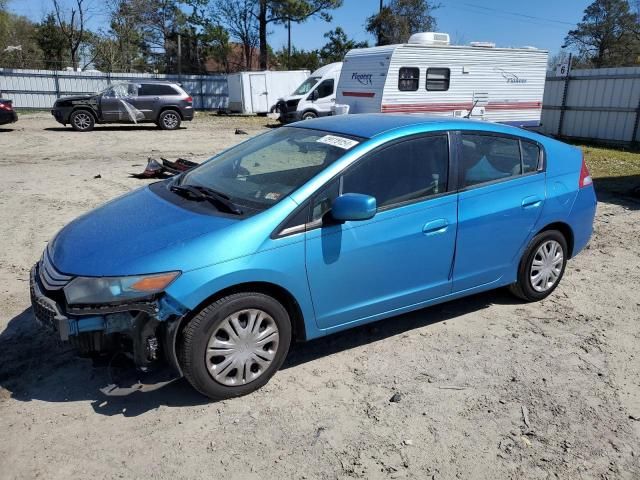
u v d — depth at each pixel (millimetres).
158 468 2756
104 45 41312
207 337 3119
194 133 19297
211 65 46375
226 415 3176
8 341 3938
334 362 3777
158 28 42219
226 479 2695
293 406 3275
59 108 18969
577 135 18750
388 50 14250
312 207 3373
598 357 3926
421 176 3820
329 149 3727
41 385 3432
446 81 15055
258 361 3344
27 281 5043
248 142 4516
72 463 2775
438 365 3764
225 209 3404
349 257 3494
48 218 7184
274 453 2879
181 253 3041
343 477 2729
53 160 12328
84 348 3076
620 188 10141
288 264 3266
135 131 19562
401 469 2791
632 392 3508
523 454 2918
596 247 6484
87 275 3021
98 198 8367
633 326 4418
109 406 3236
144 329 3027
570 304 4805
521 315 4562
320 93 20375
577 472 2797
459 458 2879
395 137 3748
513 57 15812
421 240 3779
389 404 3316
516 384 3557
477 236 4078
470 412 3258
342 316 3625
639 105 16703
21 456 2812
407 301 3904
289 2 34531
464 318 4488
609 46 53531
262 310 3275
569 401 3391
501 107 16109
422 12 35625
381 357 3857
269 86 27812
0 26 39312
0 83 27141
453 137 3998
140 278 2961
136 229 3332
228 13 40156
